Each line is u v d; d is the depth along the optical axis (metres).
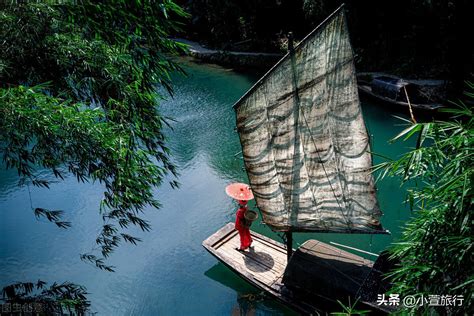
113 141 6.64
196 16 41.75
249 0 35.72
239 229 11.68
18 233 13.85
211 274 11.95
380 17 27.28
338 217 10.23
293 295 10.00
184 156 19.11
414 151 4.86
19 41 6.57
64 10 5.80
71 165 6.62
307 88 9.55
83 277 11.87
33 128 5.76
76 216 14.80
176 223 14.33
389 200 14.66
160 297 11.09
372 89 23.61
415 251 5.16
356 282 9.09
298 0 33.72
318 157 10.02
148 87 7.00
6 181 17.00
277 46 35.72
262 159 10.42
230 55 35.16
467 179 4.22
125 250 13.00
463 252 4.31
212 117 23.78
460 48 20.80
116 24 6.13
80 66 7.14
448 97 21.64
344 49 9.28
